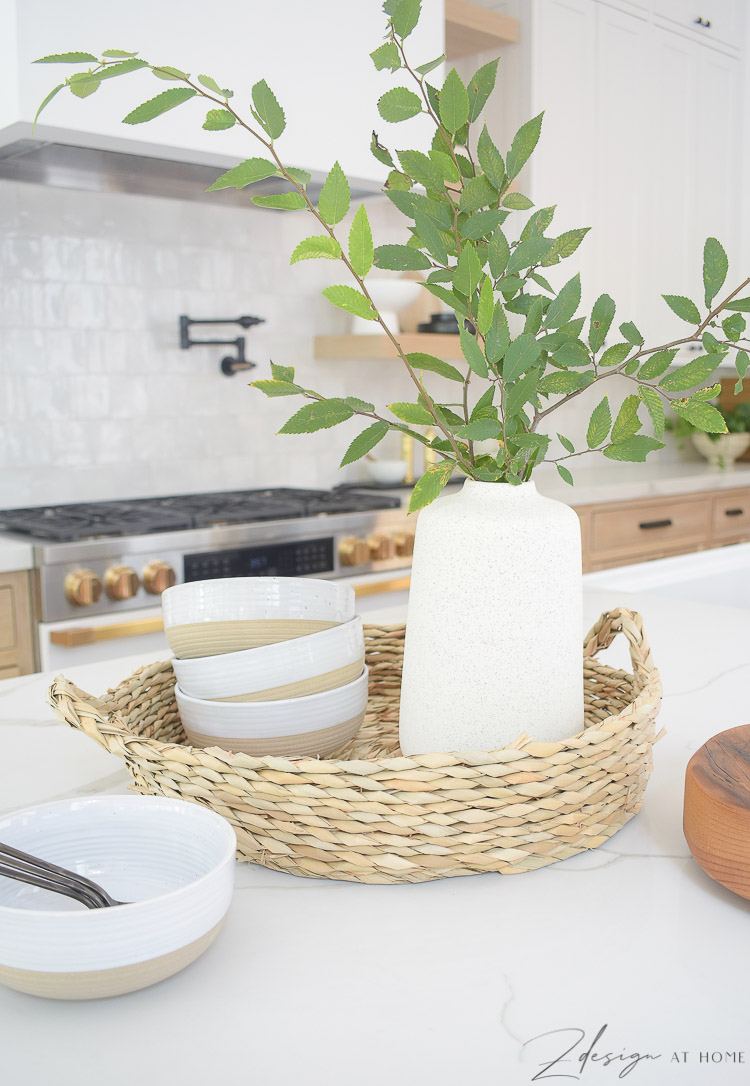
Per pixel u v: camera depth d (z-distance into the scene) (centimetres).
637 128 360
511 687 75
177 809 61
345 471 331
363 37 226
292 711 80
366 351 299
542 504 76
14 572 207
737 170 415
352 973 56
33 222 252
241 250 295
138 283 273
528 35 313
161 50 192
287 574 245
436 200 73
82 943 50
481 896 65
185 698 82
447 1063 48
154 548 221
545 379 73
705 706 105
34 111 178
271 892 66
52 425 261
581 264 343
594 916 62
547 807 66
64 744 95
